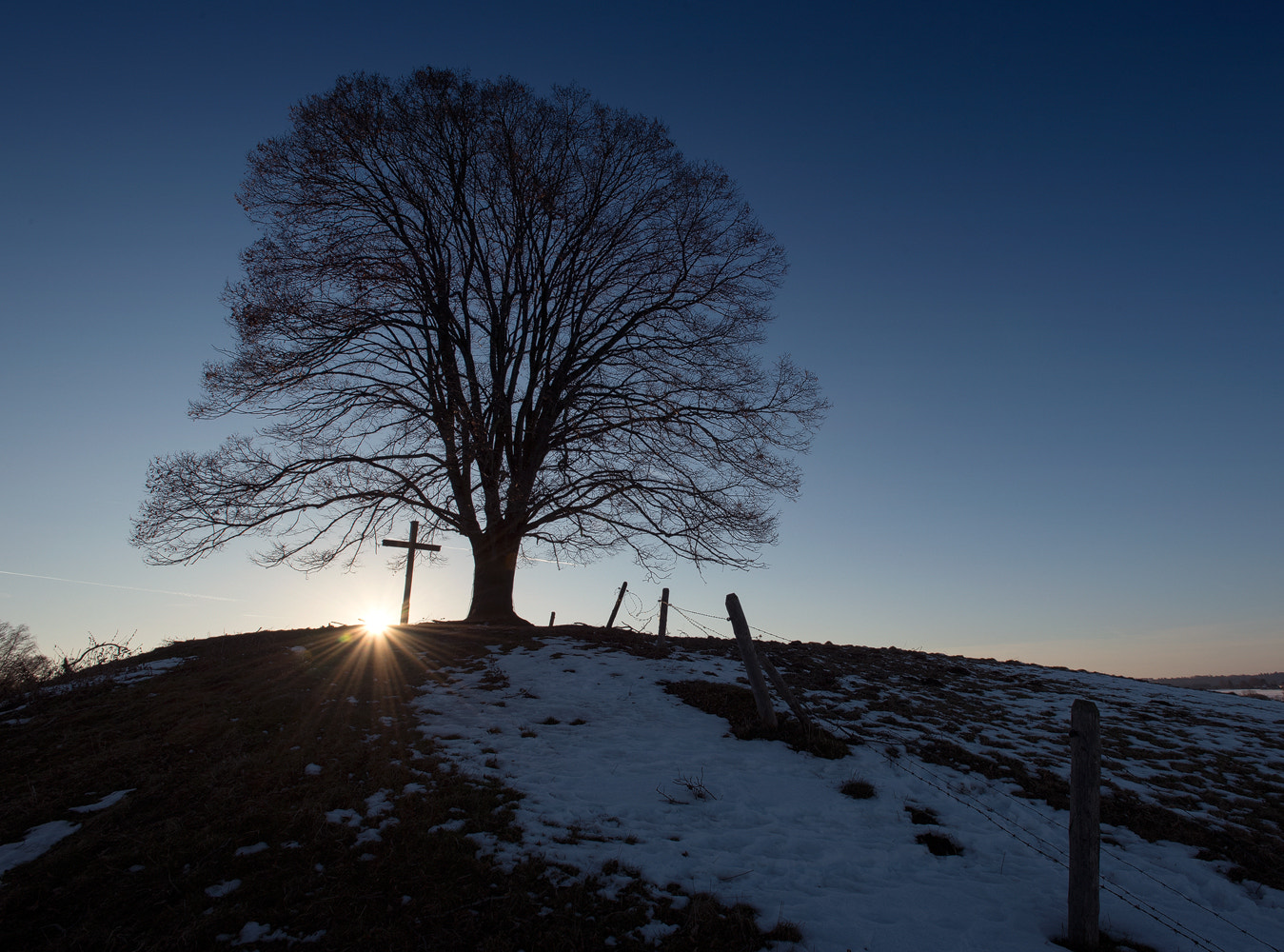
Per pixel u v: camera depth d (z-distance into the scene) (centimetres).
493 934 493
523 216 1834
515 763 824
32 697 1036
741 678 1309
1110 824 793
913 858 673
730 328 1895
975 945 526
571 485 1712
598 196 1897
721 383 1853
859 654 1766
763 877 609
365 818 646
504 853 599
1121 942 549
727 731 1014
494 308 1841
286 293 1593
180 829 616
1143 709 1438
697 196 1889
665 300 1886
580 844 631
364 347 1731
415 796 695
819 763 902
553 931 498
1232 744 1208
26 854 587
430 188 1812
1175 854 732
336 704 998
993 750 1007
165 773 746
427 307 1734
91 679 1130
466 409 1627
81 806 677
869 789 816
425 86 1792
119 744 838
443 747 855
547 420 1827
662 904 546
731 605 1045
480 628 1623
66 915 506
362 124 1691
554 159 1858
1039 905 599
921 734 1048
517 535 1777
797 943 509
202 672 1172
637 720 1044
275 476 1611
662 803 748
